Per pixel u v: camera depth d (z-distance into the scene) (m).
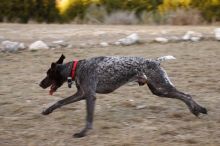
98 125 9.54
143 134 9.09
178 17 24.91
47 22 25.11
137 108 10.66
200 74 13.55
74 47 17.41
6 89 12.20
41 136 9.07
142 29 21.28
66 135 9.12
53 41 18.12
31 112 10.42
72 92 11.95
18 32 19.89
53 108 9.39
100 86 9.15
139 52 16.50
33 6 24.64
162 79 9.27
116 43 17.98
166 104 10.90
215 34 19.34
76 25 23.05
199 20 25.09
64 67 9.34
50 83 9.49
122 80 9.22
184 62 15.00
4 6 24.34
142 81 9.29
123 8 25.52
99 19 25.33
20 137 9.05
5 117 10.16
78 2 25.12
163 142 8.71
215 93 11.77
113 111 10.47
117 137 8.95
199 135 9.04
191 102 9.42
